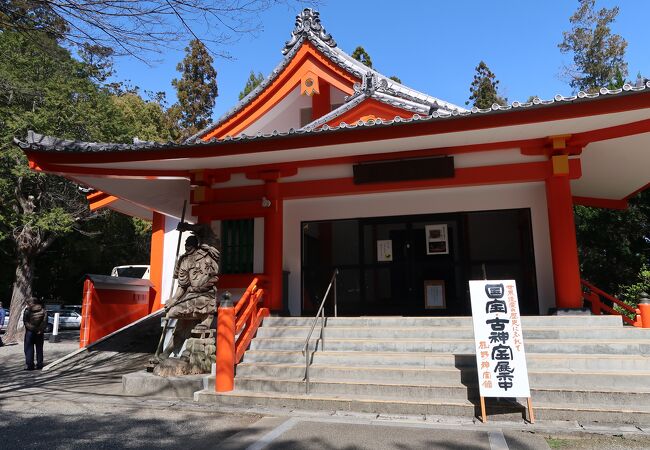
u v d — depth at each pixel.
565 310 8.06
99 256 28.56
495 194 9.85
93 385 8.41
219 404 6.67
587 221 18.16
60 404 6.84
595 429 5.25
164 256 16.27
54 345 16.70
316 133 7.98
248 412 6.21
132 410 6.45
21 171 16.64
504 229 9.97
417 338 7.90
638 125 7.48
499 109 7.03
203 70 39.03
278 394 6.68
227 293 7.30
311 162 9.57
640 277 15.69
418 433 5.27
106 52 6.54
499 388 5.71
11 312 18.22
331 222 10.88
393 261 10.45
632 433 5.12
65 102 18.12
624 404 5.79
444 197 10.12
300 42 14.28
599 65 36.16
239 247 10.35
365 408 6.20
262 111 14.73
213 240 8.52
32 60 17.91
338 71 14.03
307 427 5.53
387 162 9.20
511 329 5.84
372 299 10.41
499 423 5.60
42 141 8.87
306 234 10.90
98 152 8.70
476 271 9.98
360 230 10.71
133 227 28.03
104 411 6.41
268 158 9.20
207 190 10.16
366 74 12.47
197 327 8.09
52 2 5.89
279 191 9.92
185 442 5.08
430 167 8.95
